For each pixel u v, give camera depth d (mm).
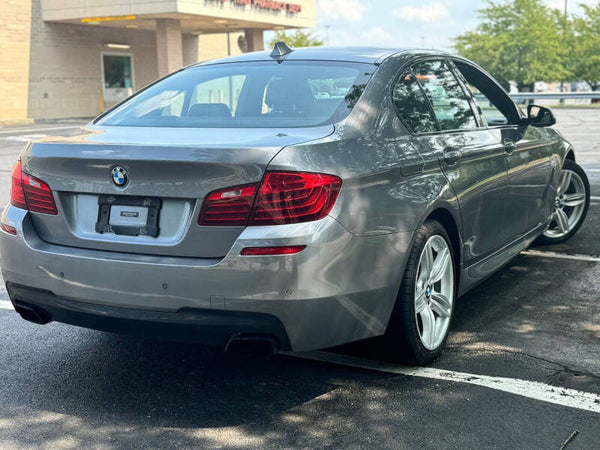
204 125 3447
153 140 3090
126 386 3477
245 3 30297
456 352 3826
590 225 6934
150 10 27078
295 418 3109
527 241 5027
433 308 3730
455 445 2848
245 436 2959
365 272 3098
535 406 3174
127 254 3037
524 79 55531
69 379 3562
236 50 38688
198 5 27766
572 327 4195
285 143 2945
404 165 3357
